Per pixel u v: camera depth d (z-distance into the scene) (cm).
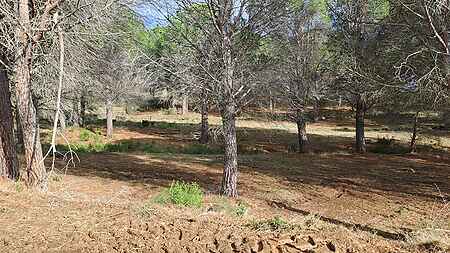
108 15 879
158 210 610
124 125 3744
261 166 1852
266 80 1182
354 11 1989
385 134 3177
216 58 1145
